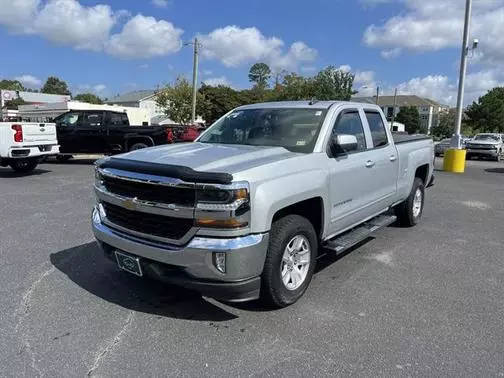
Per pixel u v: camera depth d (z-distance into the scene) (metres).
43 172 13.66
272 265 3.79
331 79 53.97
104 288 4.47
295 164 4.07
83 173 13.45
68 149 16.36
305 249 4.23
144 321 3.80
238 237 3.48
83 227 6.82
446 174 16.05
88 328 3.66
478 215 8.36
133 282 4.63
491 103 63.31
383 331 3.70
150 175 3.64
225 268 3.47
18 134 11.94
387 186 5.93
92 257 5.39
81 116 16.31
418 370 3.14
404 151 6.45
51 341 3.44
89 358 3.22
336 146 4.72
